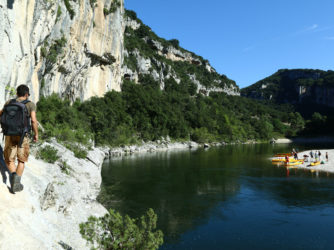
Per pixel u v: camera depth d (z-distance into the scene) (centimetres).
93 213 1021
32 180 670
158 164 3381
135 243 635
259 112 17162
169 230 1291
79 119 4419
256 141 10806
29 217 418
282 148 6806
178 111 8844
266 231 1278
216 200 1783
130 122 6225
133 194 1886
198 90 15012
